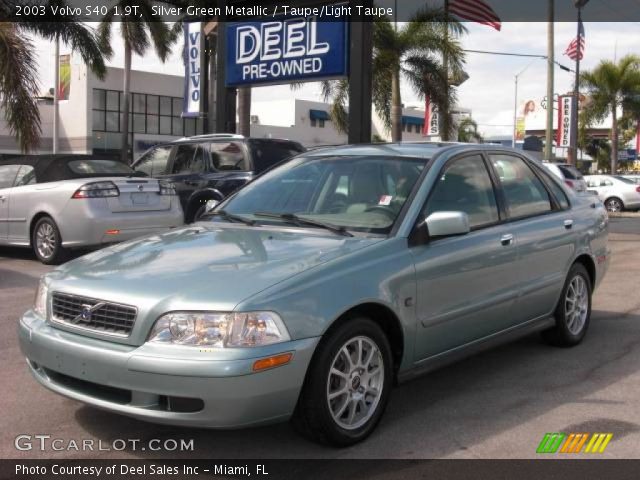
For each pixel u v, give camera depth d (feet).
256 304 11.61
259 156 36.68
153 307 11.77
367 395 13.48
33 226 34.06
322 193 16.42
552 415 14.78
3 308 24.41
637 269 35.06
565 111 102.06
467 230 14.55
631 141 189.06
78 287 12.87
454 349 15.58
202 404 11.32
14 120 58.80
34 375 13.41
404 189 15.44
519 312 17.46
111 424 14.19
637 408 15.21
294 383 11.78
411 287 14.02
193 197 37.40
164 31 105.60
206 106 64.69
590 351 19.70
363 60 41.65
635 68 125.39
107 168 34.83
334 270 12.82
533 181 19.21
